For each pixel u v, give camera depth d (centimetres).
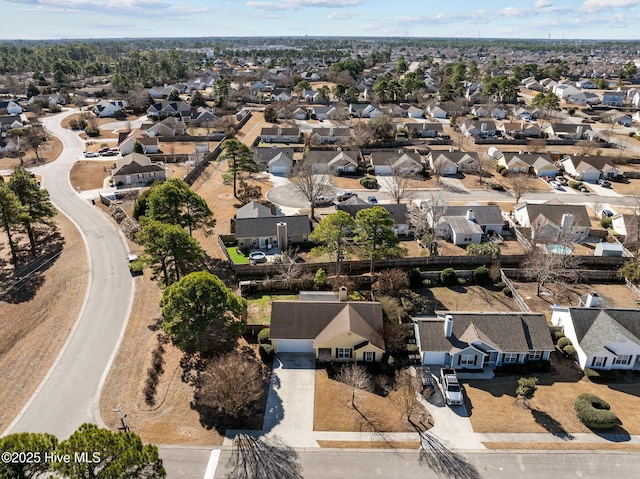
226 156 8012
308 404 3738
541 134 12612
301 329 4328
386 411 3681
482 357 4141
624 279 5825
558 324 4719
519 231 6894
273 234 6338
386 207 6956
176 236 4675
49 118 14800
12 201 5497
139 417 3550
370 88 19138
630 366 4206
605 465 3225
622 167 10162
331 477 3112
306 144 11781
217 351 4303
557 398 3850
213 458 3228
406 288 5469
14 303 5081
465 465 3216
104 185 8881
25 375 3991
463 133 13012
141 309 4938
